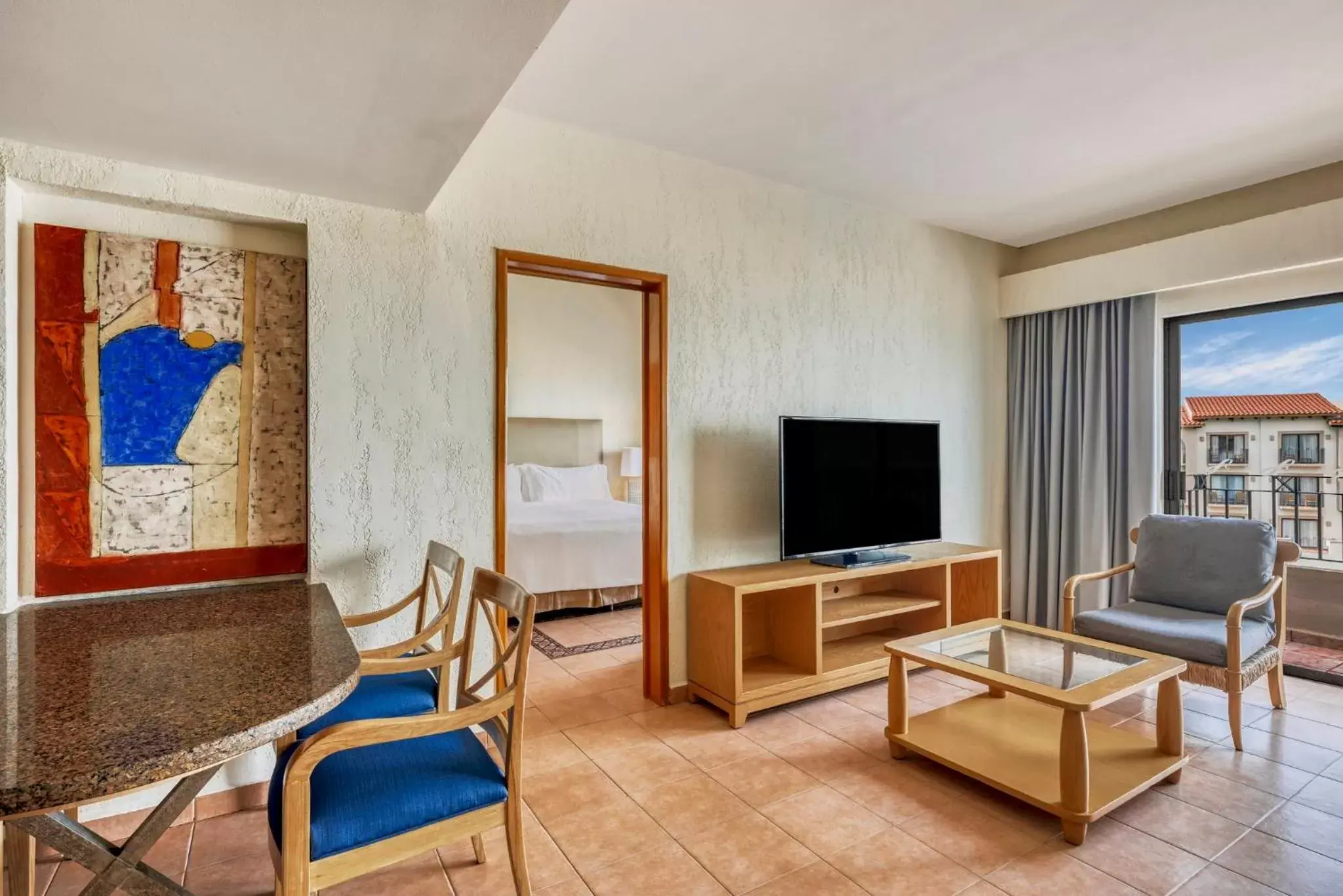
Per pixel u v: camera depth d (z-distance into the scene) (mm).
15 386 1974
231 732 995
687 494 3162
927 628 3594
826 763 2514
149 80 1585
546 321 6793
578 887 1802
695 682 3092
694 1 2008
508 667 3082
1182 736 2320
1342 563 3543
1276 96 2580
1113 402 3990
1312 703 3023
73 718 1048
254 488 2309
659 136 2941
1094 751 2375
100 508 2084
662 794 2287
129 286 2131
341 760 1495
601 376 7066
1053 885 1797
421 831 1367
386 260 2463
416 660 1789
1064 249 4312
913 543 3588
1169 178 3381
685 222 3145
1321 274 3336
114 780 874
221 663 1346
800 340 3533
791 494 3131
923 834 2043
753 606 3326
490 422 2660
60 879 1842
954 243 4227
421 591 2326
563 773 2443
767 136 2938
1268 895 1741
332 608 1849
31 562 2000
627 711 3012
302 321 2396
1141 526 3352
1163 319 4004
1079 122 2797
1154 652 2643
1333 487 3539
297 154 1998
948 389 4191
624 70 2404
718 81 2477
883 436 3484
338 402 2377
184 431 2203
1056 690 2082
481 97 1686
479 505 2639
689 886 1811
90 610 1836
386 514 2463
